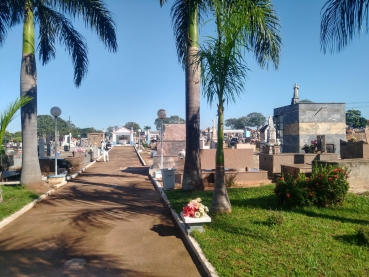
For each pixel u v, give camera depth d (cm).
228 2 657
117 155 3397
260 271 392
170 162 1677
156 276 431
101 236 608
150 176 1535
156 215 762
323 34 607
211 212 669
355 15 561
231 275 389
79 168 1925
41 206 888
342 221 580
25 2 1060
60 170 1557
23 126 1099
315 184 691
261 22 700
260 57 868
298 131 2062
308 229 536
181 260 481
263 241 492
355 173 891
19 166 1650
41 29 1217
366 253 434
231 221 603
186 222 541
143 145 5034
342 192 676
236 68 638
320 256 427
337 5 587
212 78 642
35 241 585
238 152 1323
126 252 523
